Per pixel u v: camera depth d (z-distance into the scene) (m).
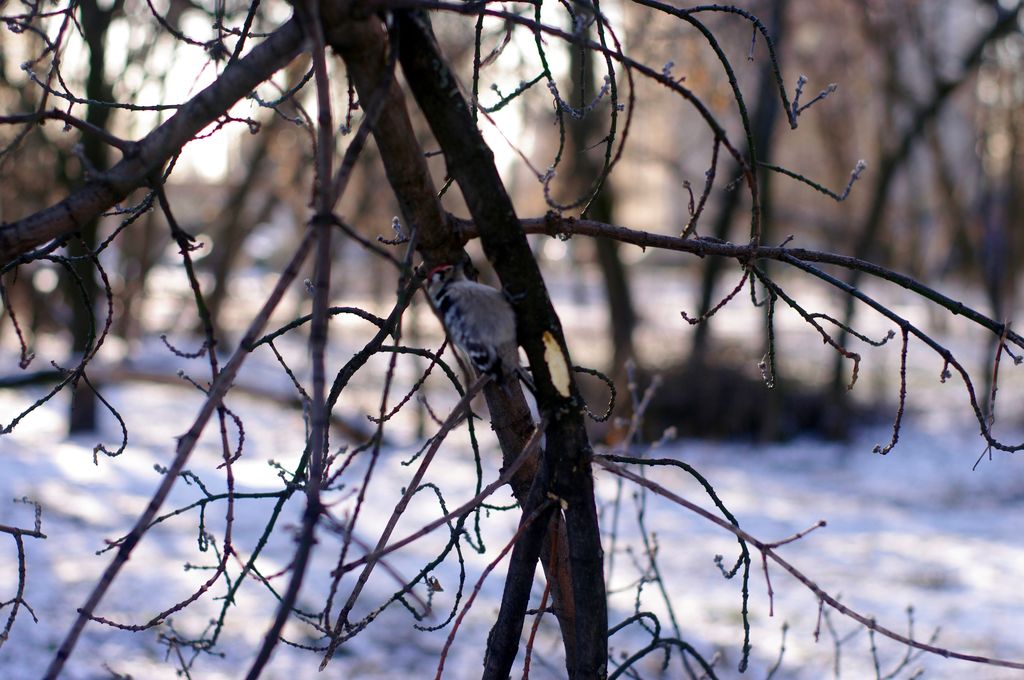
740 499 15.31
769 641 9.09
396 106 3.19
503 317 3.40
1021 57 22.78
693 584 10.62
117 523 11.28
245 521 12.03
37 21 5.91
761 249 3.67
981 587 10.75
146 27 14.81
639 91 18.92
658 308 40.44
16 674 7.39
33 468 13.55
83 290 3.78
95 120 15.08
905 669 8.45
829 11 24.50
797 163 32.69
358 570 10.52
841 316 21.09
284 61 3.01
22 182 16.92
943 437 20.69
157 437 18.12
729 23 19.25
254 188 26.00
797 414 20.81
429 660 8.41
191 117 3.03
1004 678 8.13
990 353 21.47
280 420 20.47
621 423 6.48
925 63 22.20
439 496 3.64
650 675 8.27
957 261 34.53
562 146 3.63
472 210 3.34
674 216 44.50
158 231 24.97
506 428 3.88
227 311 36.16
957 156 30.38
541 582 9.12
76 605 8.79
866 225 20.56
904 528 13.63
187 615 8.88
